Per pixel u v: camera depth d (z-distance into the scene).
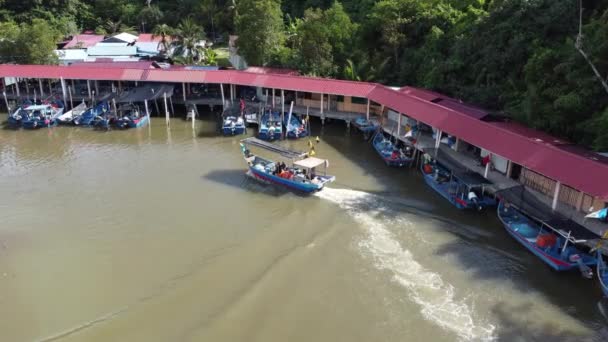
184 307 26.16
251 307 26.11
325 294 27.19
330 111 59.34
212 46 102.19
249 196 39.19
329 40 70.44
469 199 35.75
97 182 41.97
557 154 32.59
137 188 40.69
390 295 27.11
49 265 29.92
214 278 28.55
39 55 74.62
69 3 110.75
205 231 33.72
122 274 28.98
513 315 25.67
